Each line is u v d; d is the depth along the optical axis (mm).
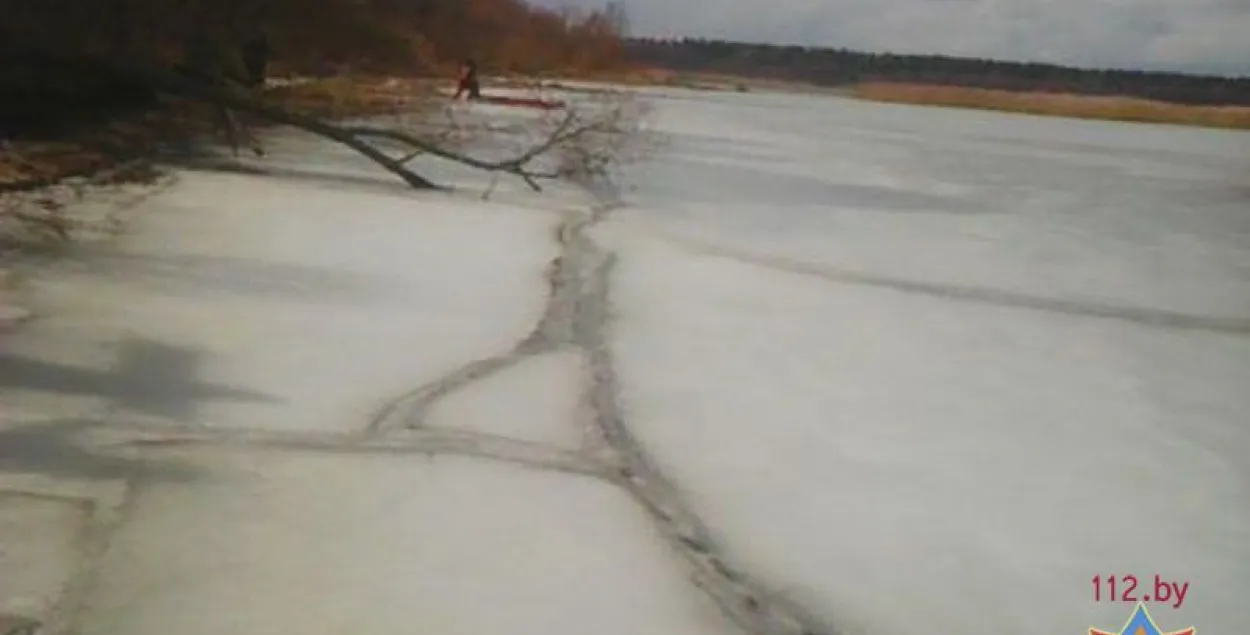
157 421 6246
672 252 11891
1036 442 7074
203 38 14469
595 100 26547
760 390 7648
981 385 8164
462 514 5469
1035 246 14594
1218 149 33719
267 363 7324
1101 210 18828
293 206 12422
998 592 5191
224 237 10703
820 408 7383
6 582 4570
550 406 7016
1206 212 19109
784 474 6277
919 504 6027
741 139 27453
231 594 4641
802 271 11555
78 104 13602
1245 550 5773
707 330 9023
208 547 4977
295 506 5402
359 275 9797
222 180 13680
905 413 7418
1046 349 9289
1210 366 9094
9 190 11281
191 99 14883
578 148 16984
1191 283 12633
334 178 14711
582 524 5480
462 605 4715
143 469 5633
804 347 8750
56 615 4398
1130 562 5562
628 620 4707
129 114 14523
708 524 5613
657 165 20297
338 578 4832
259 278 9320
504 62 26828
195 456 5828
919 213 17000
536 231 12328
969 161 26375
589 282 10273
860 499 6027
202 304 8453
